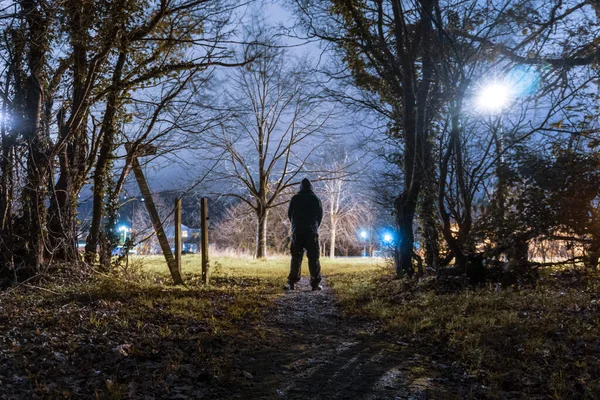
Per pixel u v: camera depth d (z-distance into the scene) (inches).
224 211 1653.5
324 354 193.6
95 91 405.7
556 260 351.3
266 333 225.9
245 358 183.0
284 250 1565.0
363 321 263.4
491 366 173.0
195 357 175.9
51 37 337.1
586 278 307.9
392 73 411.5
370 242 1520.7
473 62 299.1
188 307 273.3
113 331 201.3
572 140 278.8
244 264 691.4
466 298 278.2
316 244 398.9
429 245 399.2
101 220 411.5
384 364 181.6
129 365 161.8
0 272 318.3
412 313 260.8
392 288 359.9
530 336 199.8
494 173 279.0
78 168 399.5
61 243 366.3
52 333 190.5
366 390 153.3
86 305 251.8
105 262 403.9
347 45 440.1
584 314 223.9
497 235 286.7
